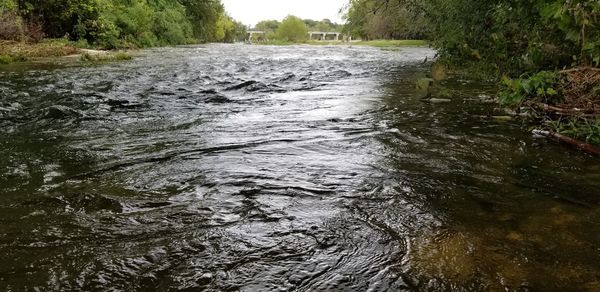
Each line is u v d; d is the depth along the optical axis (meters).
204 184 3.34
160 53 20.55
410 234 2.53
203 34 46.47
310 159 3.98
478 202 2.99
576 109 4.58
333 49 27.52
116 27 23.67
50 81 9.21
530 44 5.61
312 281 2.05
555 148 4.27
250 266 2.19
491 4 6.95
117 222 2.68
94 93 7.71
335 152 4.21
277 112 6.29
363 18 10.59
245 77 10.83
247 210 2.86
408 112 6.21
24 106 6.51
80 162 3.90
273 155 4.11
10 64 12.91
